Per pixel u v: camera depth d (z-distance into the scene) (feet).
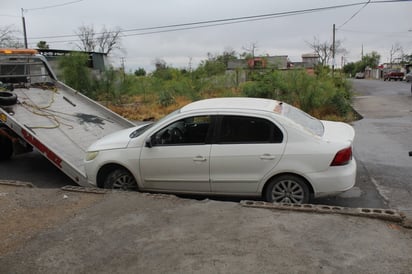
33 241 12.11
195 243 11.65
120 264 10.59
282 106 18.99
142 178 18.39
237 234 12.17
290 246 11.29
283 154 16.47
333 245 11.32
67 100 31.78
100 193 16.75
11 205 15.42
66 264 10.68
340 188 16.26
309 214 13.65
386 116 51.34
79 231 12.77
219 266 10.28
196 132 17.80
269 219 13.28
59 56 69.26
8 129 26.50
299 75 52.95
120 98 70.23
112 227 13.03
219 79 76.02
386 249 11.05
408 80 167.22
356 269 9.98
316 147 16.26
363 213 13.37
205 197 18.98
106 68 71.82
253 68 75.31
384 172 23.95
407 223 12.59
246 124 17.07
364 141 33.99
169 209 14.53
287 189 16.76
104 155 18.86
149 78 84.17
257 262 10.43
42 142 22.54
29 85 32.86
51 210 14.82
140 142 18.30
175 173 17.85
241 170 16.99
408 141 33.53
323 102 51.75
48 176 25.34
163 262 10.60
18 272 10.34
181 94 75.61
